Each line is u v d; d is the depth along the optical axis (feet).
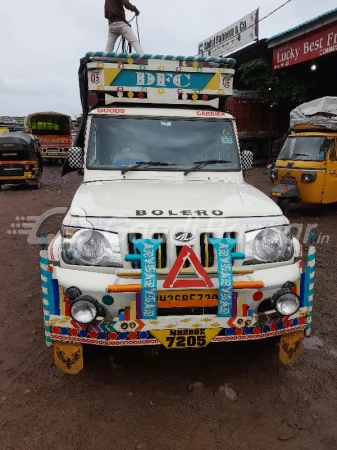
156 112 13.98
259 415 9.18
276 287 9.17
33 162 45.68
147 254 8.62
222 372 10.78
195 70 14.39
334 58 49.44
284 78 55.72
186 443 8.39
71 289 8.80
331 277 17.61
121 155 13.35
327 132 31.04
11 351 11.82
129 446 8.31
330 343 12.21
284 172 30.63
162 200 10.05
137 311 8.81
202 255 9.11
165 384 10.29
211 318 8.92
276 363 11.17
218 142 13.97
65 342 9.28
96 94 14.32
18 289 16.42
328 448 8.21
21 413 9.21
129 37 21.42
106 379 10.48
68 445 8.30
